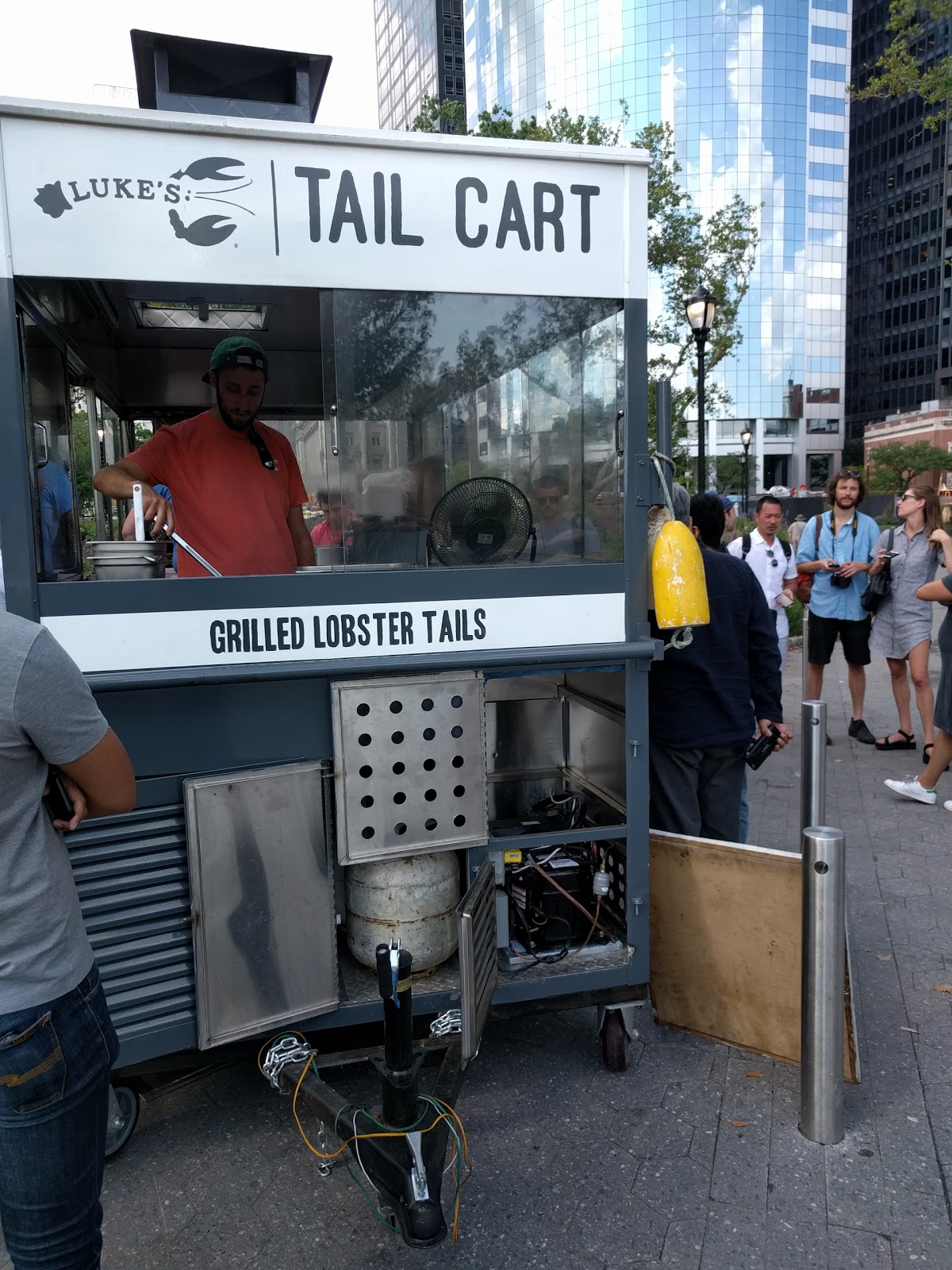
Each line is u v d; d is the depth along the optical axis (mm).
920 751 6801
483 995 2578
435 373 2699
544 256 2660
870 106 103000
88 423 3812
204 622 2477
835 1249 2225
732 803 3551
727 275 17688
